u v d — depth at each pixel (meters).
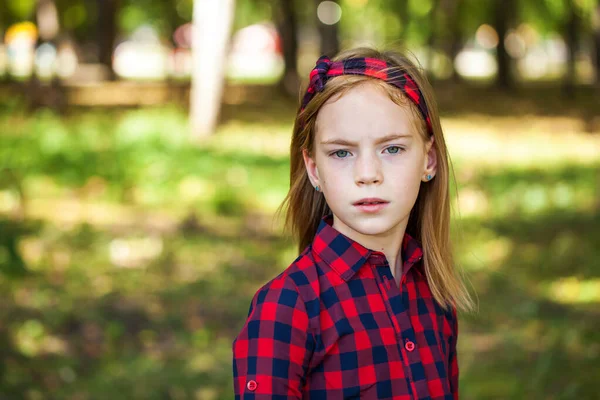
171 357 4.64
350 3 30.89
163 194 8.93
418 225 1.64
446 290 1.60
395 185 1.43
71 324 5.04
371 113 1.42
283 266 6.57
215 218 8.11
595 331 4.75
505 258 6.67
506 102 21.42
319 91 1.46
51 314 5.13
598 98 21.38
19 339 4.68
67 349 4.66
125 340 4.88
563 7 24.55
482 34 44.47
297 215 1.68
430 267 1.60
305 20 31.81
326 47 20.70
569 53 22.28
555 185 9.52
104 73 25.53
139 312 5.34
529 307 5.34
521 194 9.03
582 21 24.12
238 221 8.03
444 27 29.58
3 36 27.78
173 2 28.33
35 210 7.96
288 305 1.42
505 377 4.23
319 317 1.42
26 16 23.11
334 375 1.41
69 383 4.18
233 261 6.64
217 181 9.39
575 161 11.49
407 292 1.56
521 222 7.88
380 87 1.43
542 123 16.78
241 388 1.41
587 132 15.12
